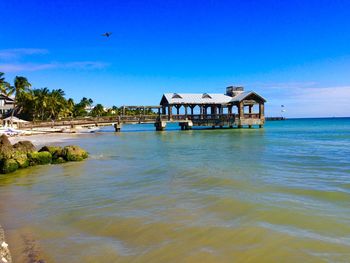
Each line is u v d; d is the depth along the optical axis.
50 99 79.12
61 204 10.31
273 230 7.61
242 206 9.52
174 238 7.30
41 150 20.48
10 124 53.06
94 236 7.55
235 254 6.47
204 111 65.56
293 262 6.12
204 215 8.81
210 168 16.55
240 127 63.34
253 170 15.81
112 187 12.62
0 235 7.02
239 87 67.38
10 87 67.25
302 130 61.34
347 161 18.52
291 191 11.31
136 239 7.31
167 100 60.59
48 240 7.36
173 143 33.47
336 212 8.88
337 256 6.30
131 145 31.62
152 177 14.45
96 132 58.81
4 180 14.60
